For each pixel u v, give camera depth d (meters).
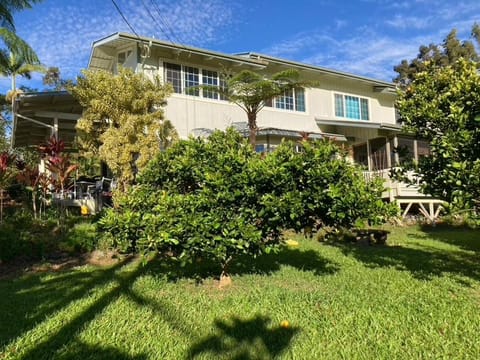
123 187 9.97
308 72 17.05
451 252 7.89
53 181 10.38
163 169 5.61
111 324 3.80
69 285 5.39
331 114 17.98
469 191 4.00
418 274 5.82
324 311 4.13
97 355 3.17
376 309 4.18
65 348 3.30
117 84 10.16
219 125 14.30
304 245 8.56
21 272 6.48
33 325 3.83
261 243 4.53
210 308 4.24
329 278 5.54
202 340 3.42
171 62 13.51
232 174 4.65
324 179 4.30
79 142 11.05
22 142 17.73
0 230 7.77
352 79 18.23
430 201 13.77
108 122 10.67
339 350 3.22
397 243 9.22
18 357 3.16
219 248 4.27
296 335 3.51
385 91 19.62
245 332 3.58
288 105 16.61
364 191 4.32
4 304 4.55
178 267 6.18
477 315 3.98
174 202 4.55
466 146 4.14
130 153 10.02
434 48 31.67
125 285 5.22
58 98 12.24
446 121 4.64
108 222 4.55
